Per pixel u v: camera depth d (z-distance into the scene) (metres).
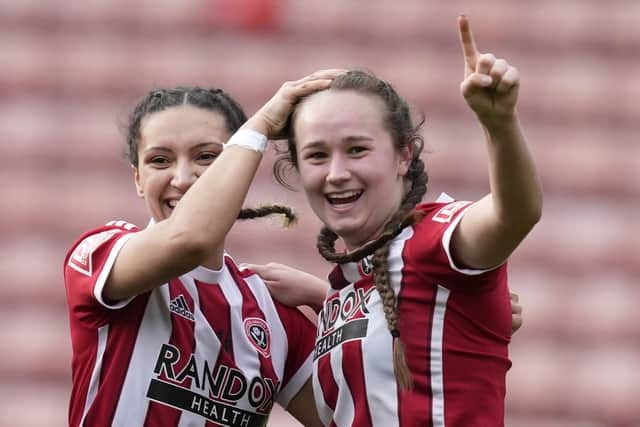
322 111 10.62
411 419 10.46
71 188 36.34
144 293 11.13
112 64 40.25
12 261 34.31
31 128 38.00
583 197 36.88
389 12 42.12
